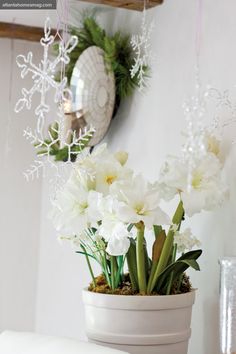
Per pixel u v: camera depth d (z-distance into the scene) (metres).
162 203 2.13
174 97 2.10
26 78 2.94
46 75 1.60
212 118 1.92
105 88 2.29
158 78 2.19
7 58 2.91
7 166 2.92
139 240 1.74
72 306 2.68
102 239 1.81
